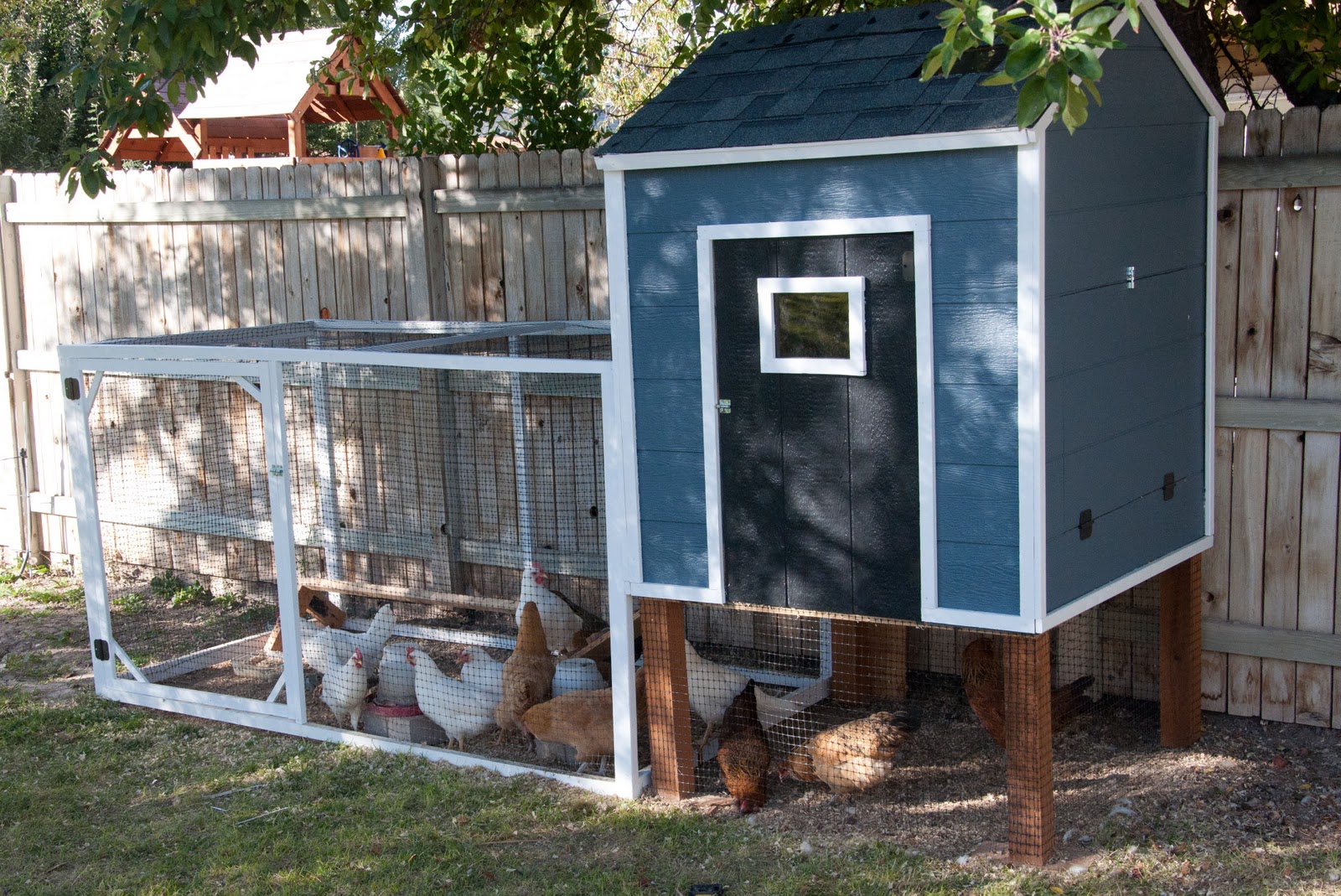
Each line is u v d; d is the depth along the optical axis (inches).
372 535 301.0
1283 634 215.0
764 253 172.7
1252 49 320.5
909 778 204.5
